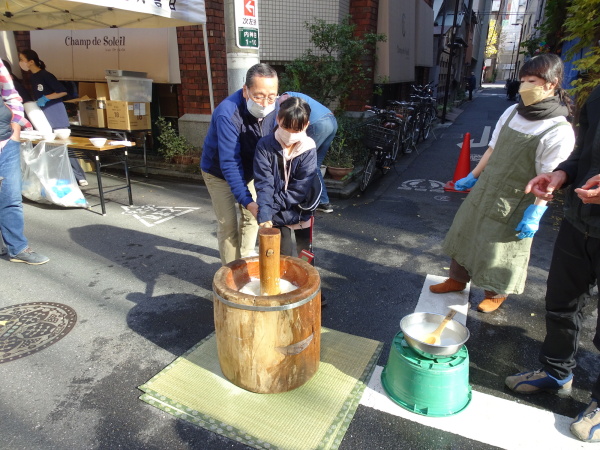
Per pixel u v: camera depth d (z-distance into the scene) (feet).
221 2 23.12
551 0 25.17
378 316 10.83
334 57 24.22
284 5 24.63
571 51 18.89
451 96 73.87
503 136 9.37
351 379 8.47
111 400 7.92
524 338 9.98
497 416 7.60
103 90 24.43
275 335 7.44
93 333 9.96
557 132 8.35
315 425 7.34
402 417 7.57
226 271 8.21
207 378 8.44
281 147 8.62
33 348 9.37
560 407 7.84
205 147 10.12
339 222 17.67
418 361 7.51
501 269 9.68
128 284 12.26
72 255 14.05
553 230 16.89
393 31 28.78
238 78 14.38
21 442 6.99
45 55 27.76
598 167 6.38
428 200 20.92
